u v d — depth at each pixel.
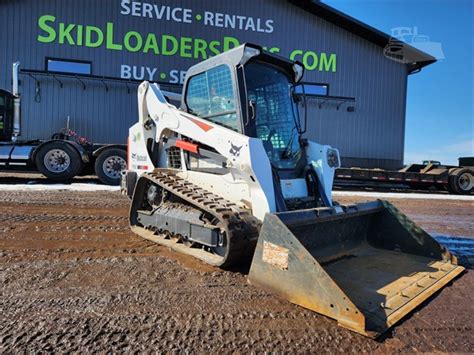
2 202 6.55
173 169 4.61
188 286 3.09
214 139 3.74
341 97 15.46
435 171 13.62
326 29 15.46
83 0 13.44
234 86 3.65
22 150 9.55
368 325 2.46
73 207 6.48
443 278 3.41
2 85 13.01
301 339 2.32
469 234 6.09
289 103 4.35
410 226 4.05
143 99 5.08
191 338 2.28
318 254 3.57
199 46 14.42
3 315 2.45
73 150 9.75
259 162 3.38
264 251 3.03
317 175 4.13
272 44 15.07
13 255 3.74
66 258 3.72
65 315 2.49
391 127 16.19
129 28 13.83
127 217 5.89
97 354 2.06
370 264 3.66
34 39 13.18
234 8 14.65
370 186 13.88
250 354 2.14
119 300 2.77
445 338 2.42
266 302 2.83
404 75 16.12
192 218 3.88
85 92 13.59
